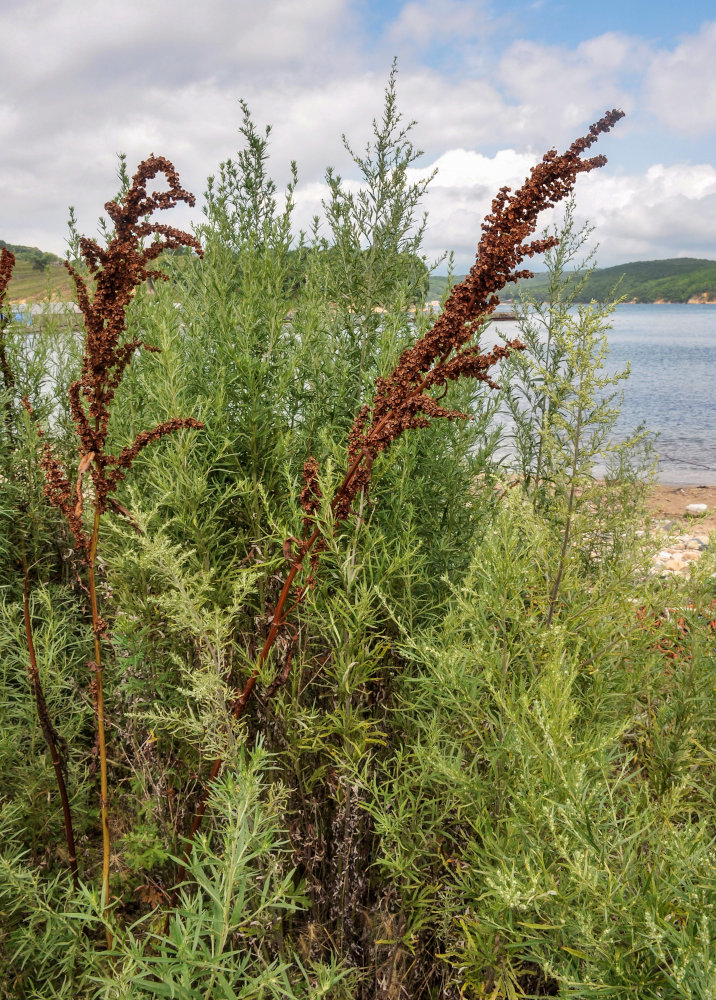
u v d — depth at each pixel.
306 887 2.04
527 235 1.64
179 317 2.87
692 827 1.54
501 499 2.79
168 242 1.81
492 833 1.56
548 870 1.34
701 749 2.22
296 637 2.15
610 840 1.39
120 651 2.35
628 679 2.19
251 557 2.40
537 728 1.53
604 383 2.05
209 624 1.78
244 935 1.71
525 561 1.83
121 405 2.79
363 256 2.90
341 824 2.04
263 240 2.93
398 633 2.28
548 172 1.59
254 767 1.50
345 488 1.81
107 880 1.77
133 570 2.31
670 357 44.62
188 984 1.22
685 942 1.11
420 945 1.91
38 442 3.12
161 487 2.25
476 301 1.69
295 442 2.55
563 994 1.18
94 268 1.72
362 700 2.12
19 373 3.35
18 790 2.32
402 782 2.05
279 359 2.66
